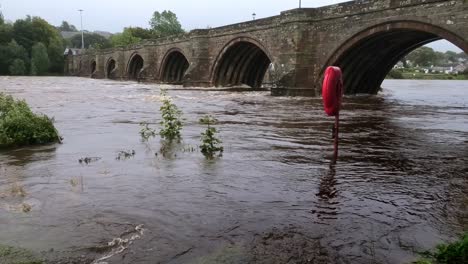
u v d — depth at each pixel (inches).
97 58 3838.6
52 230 209.9
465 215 240.1
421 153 417.4
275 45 1398.9
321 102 1051.9
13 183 291.1
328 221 229.0
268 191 281.7
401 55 1317.7
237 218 231.0
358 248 196.1
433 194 279.4
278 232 213.0
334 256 187.3
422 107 976.3
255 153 408.8
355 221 229.3
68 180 300.5
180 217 230.8
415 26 943.7
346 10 1119.6
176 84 2314.2
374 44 1171.3
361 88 1423.5
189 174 321.7
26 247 189.8
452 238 208.1
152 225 218.5
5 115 464.8
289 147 443.8
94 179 303.1
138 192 274.4
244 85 1963.6
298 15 1259.8
